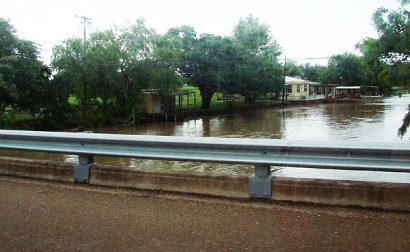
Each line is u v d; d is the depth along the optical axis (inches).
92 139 217.9
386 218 164.6
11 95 1030.4
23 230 157.0
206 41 1846.7
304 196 186.5
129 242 144.5
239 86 2015.3
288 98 2797.7
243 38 2453.2
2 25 1090.7
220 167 573.9
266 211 176.1
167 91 1541.6
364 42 665.6
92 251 137.3
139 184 217.6
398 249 134.1
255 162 188.5
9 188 220.8
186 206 185.6
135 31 1480.1
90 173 228.8
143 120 1576.0
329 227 155.6
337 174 483.8
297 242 141.6
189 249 137.6
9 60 1055.6
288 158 183.3
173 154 202.4
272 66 2260.1
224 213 174.6
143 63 1450.5
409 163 165.8
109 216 172.7
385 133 987.3
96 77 1379.2
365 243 139.5
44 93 1223.5
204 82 1873.8
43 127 1267.2
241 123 1444.4
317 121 1416.1
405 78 593.0
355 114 1670.8
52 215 174.6
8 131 242.5
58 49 1328.7
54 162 242.1
